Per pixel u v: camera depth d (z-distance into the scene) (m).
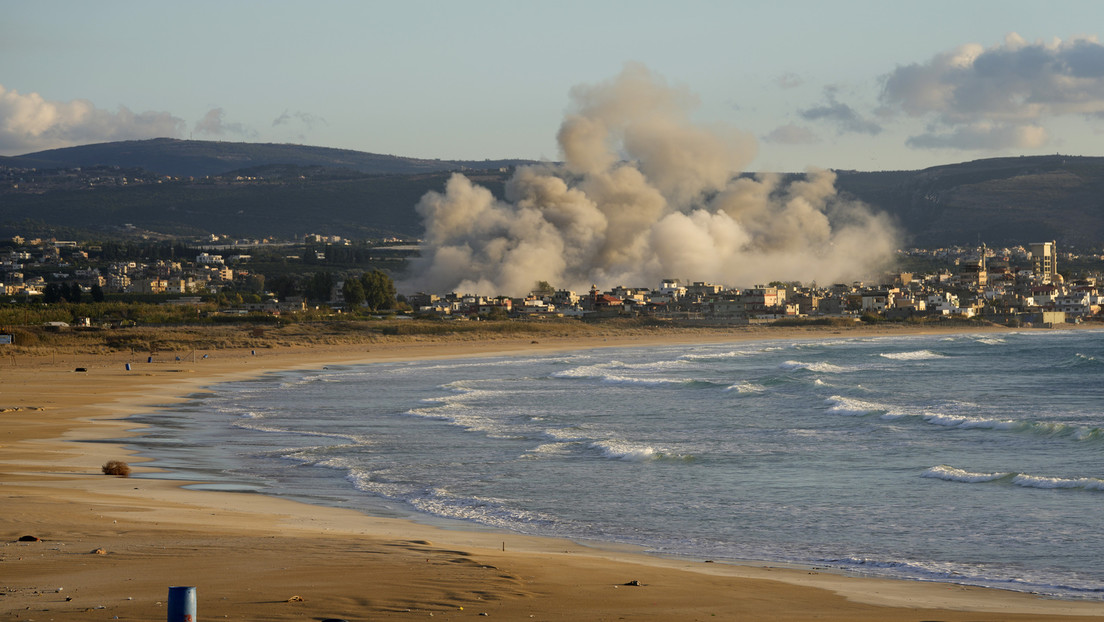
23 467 66.50
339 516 52.09
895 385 160.00
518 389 151.50
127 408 116.19
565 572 35.72
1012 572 41.66
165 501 53.56
